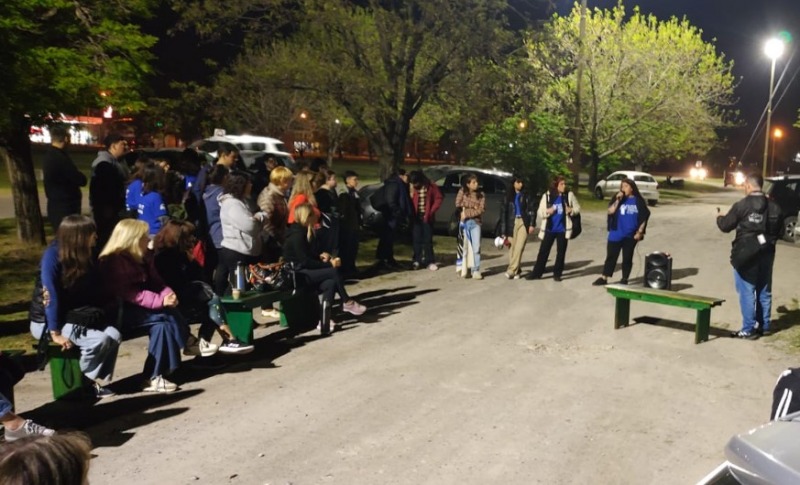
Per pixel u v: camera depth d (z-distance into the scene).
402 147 19.36
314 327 9.30
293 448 5.46
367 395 6.67
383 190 13.67
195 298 7.35
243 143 22.52
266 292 8.34
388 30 17.80
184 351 7.34
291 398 6.58
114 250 6.55
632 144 40.22
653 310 10.55
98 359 6.24
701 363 7.86
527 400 6.58
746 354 8.23
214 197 8.76
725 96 38.62
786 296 11.81
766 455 2.27
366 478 4.96
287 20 17.83
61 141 9.52
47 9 10.94
